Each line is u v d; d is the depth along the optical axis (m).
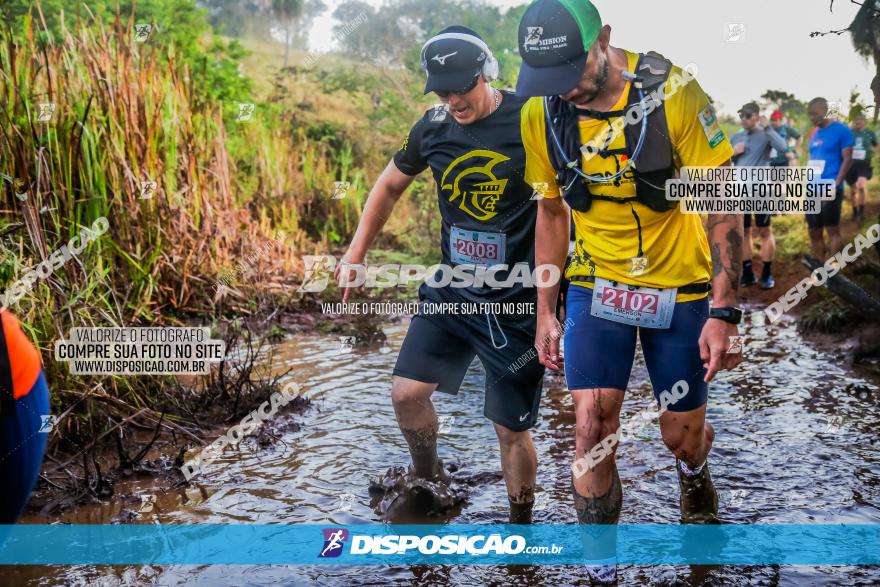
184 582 3.00
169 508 3.62
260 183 9.51
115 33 7.91
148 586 2.97
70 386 4.20
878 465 3.95
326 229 9.61
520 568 3.09
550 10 2.67
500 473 3.98
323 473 3.98
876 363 5.67
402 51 12.34
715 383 5.34
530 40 2.70
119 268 5.53
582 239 3.09
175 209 6.61
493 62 3.12
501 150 3.14
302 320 6.85
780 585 2.92
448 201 3.32
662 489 3.74
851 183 9.28
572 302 3.11
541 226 3.14
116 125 5.95
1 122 5.08
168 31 9.64
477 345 3.32
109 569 3.10
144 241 6.03
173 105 7.05
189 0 10.23
